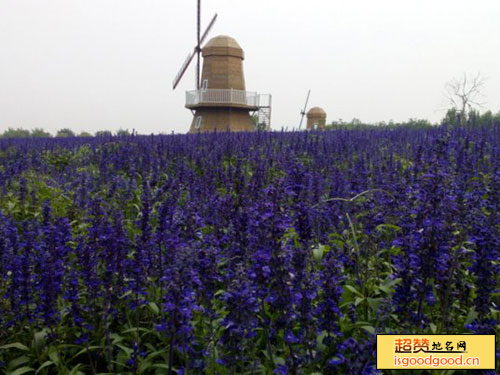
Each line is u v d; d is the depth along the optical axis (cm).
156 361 554
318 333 466
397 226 684
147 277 607
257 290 455
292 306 438
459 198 786
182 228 617
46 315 530
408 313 491
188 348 462
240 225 559
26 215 1139
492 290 539
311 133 2312
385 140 2002
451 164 1091
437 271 506
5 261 607
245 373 459
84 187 1112
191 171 1241
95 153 1930
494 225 596
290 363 412
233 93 5009
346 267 675
